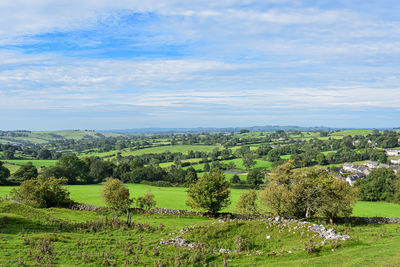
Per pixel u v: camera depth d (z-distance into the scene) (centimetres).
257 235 3231
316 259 2489
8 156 18325
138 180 13962
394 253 2484
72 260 2541
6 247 2734
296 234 3164
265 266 2438
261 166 17900
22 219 3941
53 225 3850
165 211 5859
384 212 7619
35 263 2398
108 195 5812
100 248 2894
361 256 2469
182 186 12812
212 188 5753
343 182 5312
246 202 6194
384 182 9700
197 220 5378
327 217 5497
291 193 5188
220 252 2827
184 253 2725
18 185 11419
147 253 2773
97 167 14475
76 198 8244
